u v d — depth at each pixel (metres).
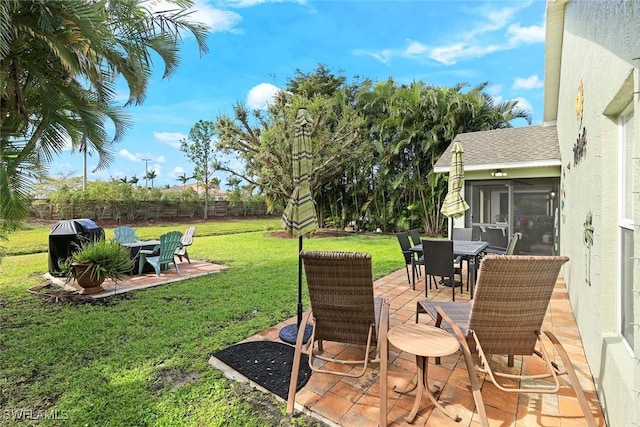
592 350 2.84
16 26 3.57
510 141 9.41
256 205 29.95
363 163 16.16
